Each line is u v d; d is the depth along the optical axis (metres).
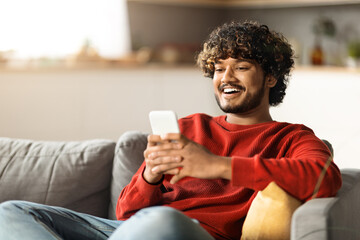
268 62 1.54
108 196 1.82
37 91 3.40
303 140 1.44
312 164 1.26
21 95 3.35
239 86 1.53
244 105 1.53
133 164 1.75
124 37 4.37
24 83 3.35
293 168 1.25
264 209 1.26
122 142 1.81
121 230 1.04
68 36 4.00
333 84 3.45
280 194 1.24
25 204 1.28
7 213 1.25
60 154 1.84
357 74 3.48
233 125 1.55
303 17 4.39
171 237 0.98
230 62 1.54
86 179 1.78
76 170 1.79
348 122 3.33
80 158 1.81
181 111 4.00
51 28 3.89
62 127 3.52
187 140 1.28
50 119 3.47
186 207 1.44
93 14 4.15
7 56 3.62
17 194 1.76
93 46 4.12
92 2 4.13
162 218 1.00
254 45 1.51
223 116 1.63
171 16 4.72
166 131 1.29
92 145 1.86
